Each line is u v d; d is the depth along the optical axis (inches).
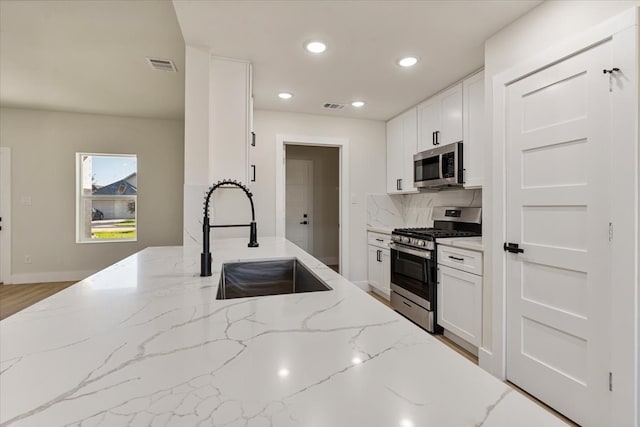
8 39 97.8
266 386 20.2
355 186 163.0
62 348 25.8
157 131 187.8
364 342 27.1
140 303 38.2
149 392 19.6
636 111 53.8
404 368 22.6
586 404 61.8
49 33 94.2
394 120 158.7
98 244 181.8
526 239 74.9
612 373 57.3
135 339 27.6
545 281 70.6
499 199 81.6
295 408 18.0
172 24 89.8
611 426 57.5
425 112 133.3
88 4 80.9
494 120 82.9
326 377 21.3
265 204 147.6
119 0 79.3
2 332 29.0
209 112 90.6
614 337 57.0
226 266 66.6
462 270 97.9
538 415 17.5
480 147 103.3
